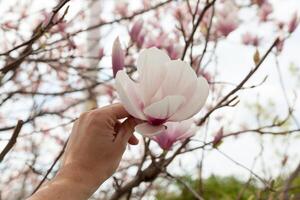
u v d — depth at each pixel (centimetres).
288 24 151
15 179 223
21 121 94
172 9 193
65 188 74
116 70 91
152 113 71
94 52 200
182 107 73
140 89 72
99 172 75
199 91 73
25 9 197
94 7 205
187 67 73
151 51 73
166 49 145
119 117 76
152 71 72
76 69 176
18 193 227
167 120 73
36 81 191
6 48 190
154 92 73
